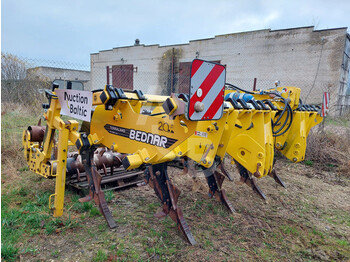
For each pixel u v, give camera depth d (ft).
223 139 8.80
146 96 9.32
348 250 8.33
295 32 42.16
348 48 42.24
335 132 21.45
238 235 8.76
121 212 9.57
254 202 11.37
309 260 7.76
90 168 8.73
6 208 9.20
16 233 7.84
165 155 7.14
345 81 44.55
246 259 7.57
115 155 11.71
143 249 7.62
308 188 13.51
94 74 71.31
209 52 51.44
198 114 6.02
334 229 9.59
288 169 16.46
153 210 9.86
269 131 10.11
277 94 11.96
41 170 9.77
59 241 7.73
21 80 29.14
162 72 57.88
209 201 10.93
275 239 8.71
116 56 65.67
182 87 55.31
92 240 7.86
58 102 8.70
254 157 9.86
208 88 6.18
